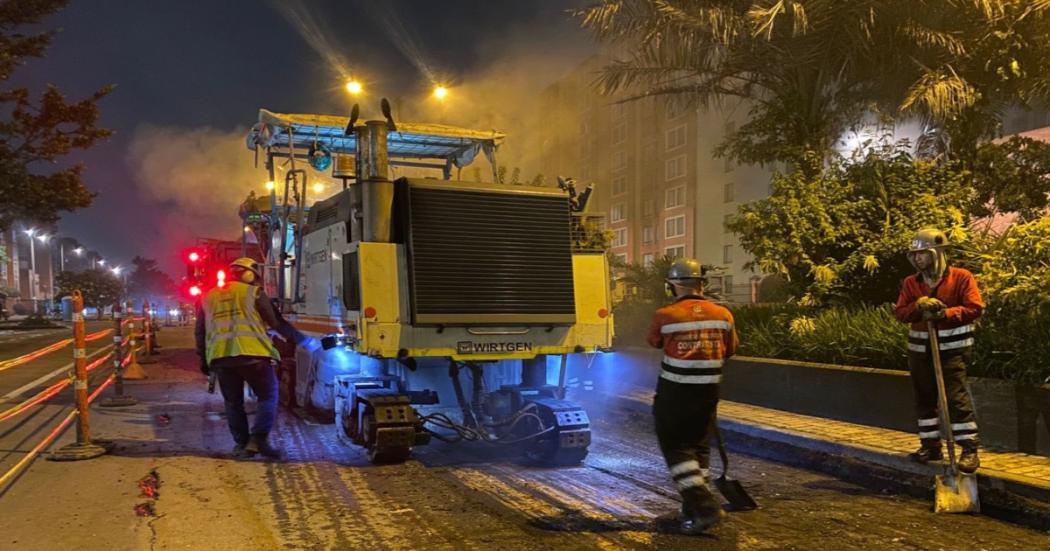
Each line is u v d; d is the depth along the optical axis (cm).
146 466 612
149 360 1589
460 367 688
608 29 1095
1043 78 941
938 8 920
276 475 592
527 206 677
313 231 765
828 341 793
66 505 500
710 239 4191
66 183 2231
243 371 655
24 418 844
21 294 8556
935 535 453
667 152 4591
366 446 637
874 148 1014
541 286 671
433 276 627
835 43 983
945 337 531
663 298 1284
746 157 1134
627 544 435
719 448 492
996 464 542
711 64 1098
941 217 861
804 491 557
